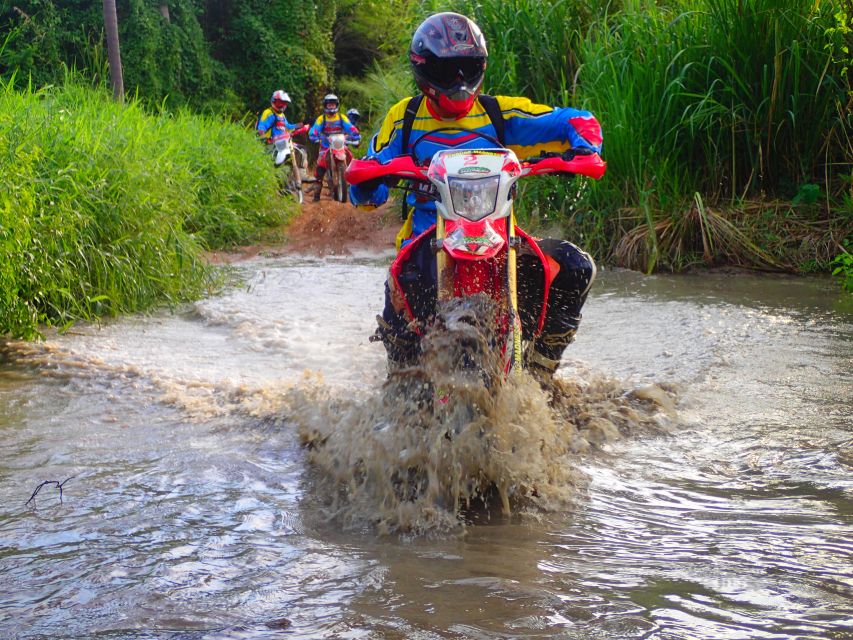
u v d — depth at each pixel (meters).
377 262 9.80
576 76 9.50
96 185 7.02
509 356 3.36
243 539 2.95
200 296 7.57
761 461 3.69
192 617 2.39
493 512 3.21
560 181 9.27
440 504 3.24
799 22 8.68
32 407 4.54
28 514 3.16
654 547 2.87
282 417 4.31
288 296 7.53
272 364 5.41
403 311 3.72
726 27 8.90
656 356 5.41
